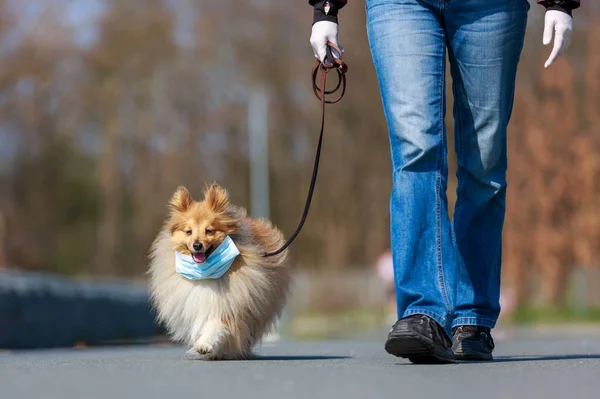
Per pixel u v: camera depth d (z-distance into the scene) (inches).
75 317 395.2
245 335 213.3
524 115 1047.6
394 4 171.3
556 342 350.0
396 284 168.6
